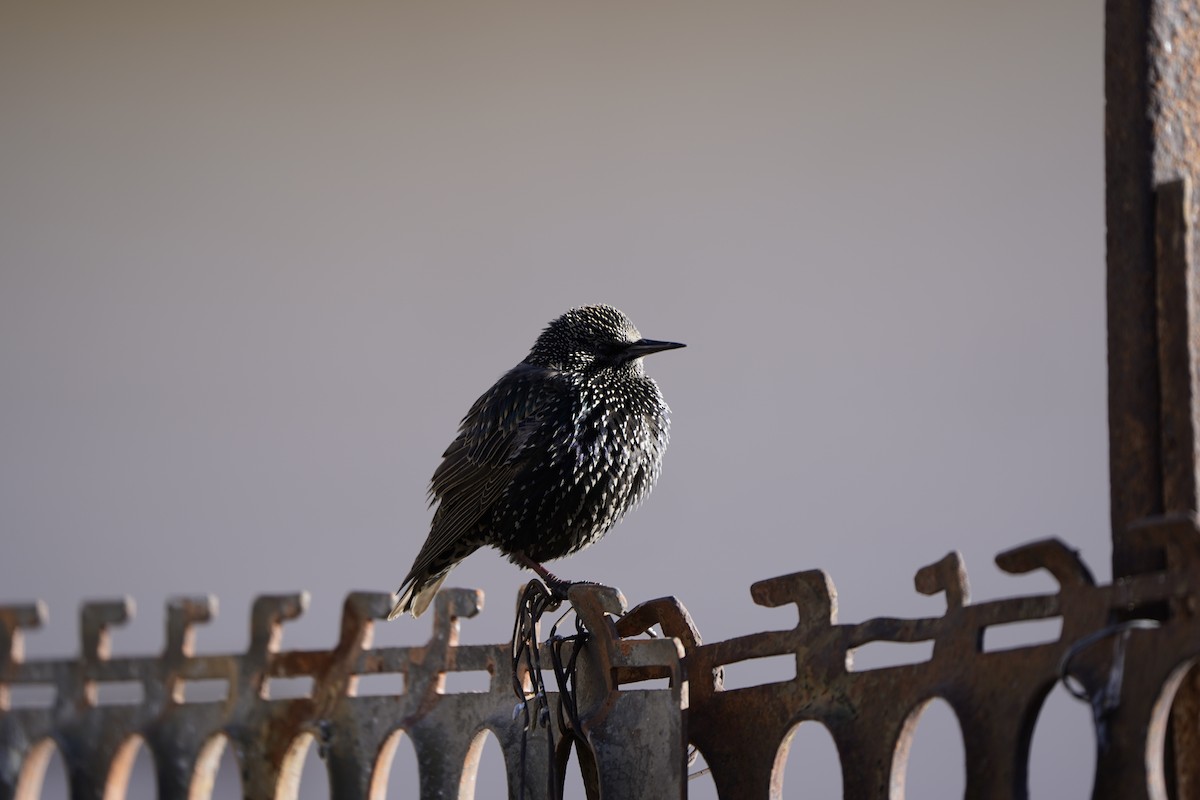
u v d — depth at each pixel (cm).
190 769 642
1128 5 458
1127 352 443
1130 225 447
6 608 695
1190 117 454
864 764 463
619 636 545
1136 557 430
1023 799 419
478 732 577
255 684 631
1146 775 385
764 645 501
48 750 696
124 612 673
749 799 498
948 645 447
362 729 603
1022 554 426
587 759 571
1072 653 405
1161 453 431
